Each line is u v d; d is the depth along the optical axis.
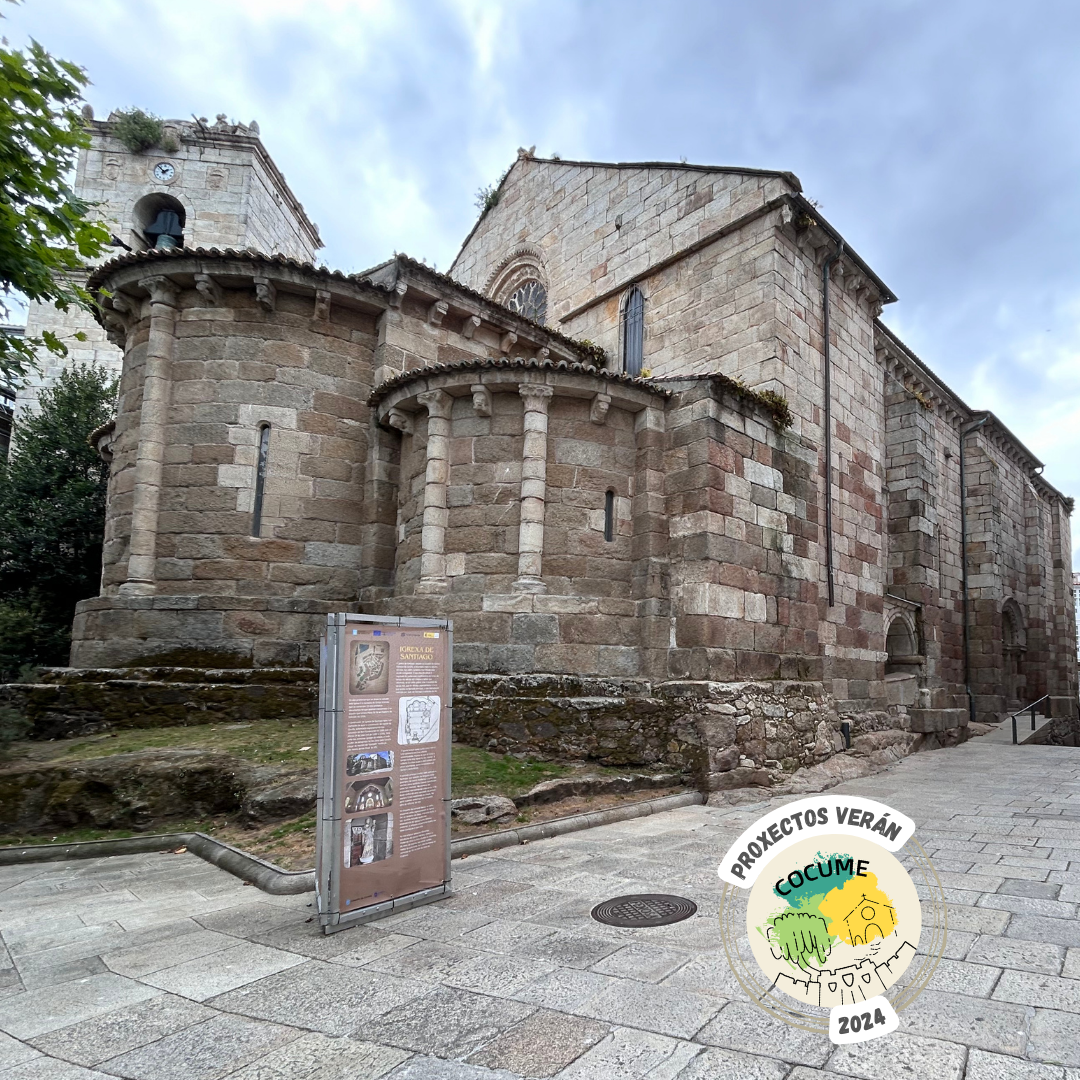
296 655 12.49
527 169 24.36
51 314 25.16
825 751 13.12
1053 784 12.31
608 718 10.95
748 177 16.53
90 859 7.87
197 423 13.09
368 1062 3.53
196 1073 3.48
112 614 12.27
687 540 12.17
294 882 6.49
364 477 13.91
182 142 26.38
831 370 16.84
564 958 4.79
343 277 13.55
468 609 11.88
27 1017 4.13
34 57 8.21
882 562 17.67
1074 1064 3.37
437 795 6.21
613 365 19.36
